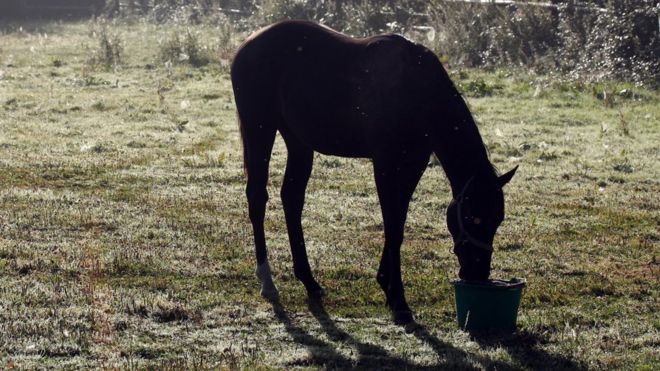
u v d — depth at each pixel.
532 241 9.95
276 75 8.33
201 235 9.91
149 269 8.83
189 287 8.41
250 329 7.53
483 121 16.03
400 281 7.73
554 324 7.67
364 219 10.68
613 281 8.80
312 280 8.34
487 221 7.12
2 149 13.80
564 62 20.42
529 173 12.75
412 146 7.53
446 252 9.58
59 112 17.00
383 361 6.93
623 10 20.11
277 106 8.41
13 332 7.25
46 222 10.23
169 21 35.00
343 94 7.84
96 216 10.49
